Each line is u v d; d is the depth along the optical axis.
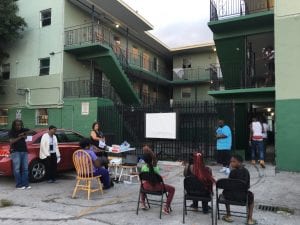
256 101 13.52
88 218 5.98
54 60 18.52
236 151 13.41
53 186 8.84
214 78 16.88
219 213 6.07
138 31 25.05
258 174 10.09
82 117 17.05
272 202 7.00
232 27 14.09
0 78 20.44
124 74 19.50
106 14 21.41
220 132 10.71
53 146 9.38
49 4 18.94
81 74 19.66
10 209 6.58
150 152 6.58
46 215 6.16
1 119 21.02
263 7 15.14
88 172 7.41
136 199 7.36
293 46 10.80
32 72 19.44
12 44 20.41
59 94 18.11
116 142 15.02
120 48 22.34
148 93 27.97
